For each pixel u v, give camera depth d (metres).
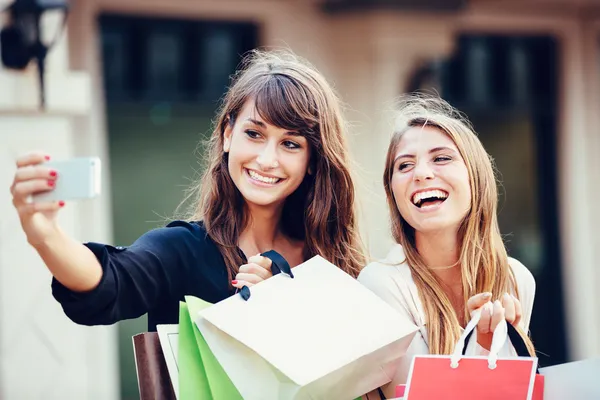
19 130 6.69
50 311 6.84
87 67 8.48
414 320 3.30
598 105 10.34
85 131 8.48
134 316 3.14
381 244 8.41
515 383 2.77
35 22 6.57
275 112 3.33
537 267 10.29
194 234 3.39
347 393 2.97
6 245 6.58
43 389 6.81
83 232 8.41
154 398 3.00
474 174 3.33
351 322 3.00
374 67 8.96
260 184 3.37
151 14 8.80
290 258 3.61
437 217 3.27
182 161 8.86
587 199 10.32
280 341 2.93
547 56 10.24
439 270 3.40
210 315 2.95
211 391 2.94
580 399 2.91
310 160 3.53
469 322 3.03
